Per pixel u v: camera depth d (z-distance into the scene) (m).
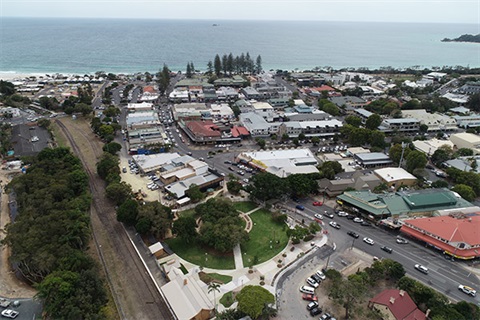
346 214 127.19
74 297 75.88
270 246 110.00
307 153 174.25
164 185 146.25
